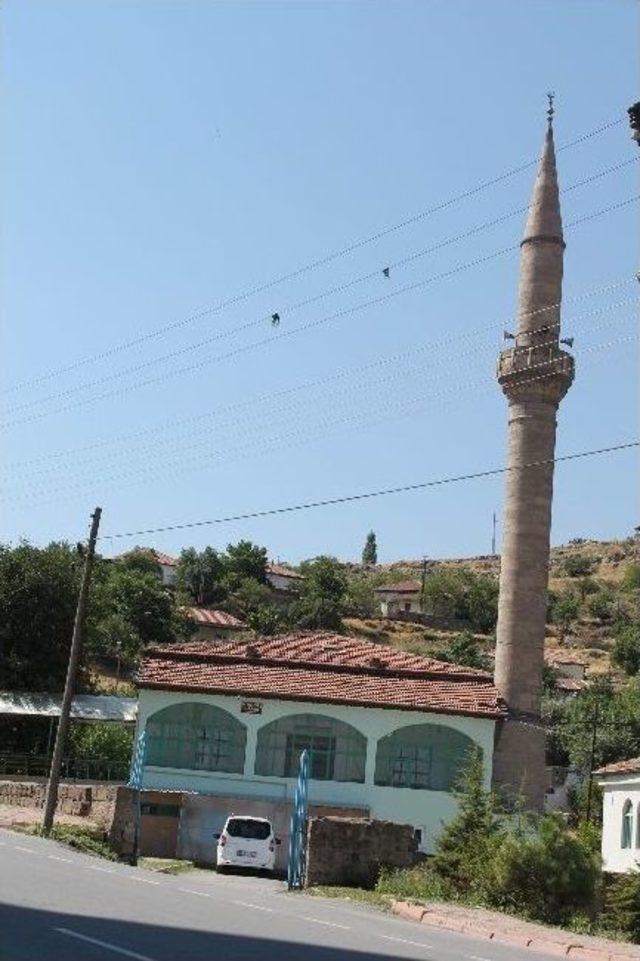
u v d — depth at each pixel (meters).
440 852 30.25
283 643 46.09
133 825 33.19
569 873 25.08
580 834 44.62
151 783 40.66
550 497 49.91
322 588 131.00
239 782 40.38
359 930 17.08
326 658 44.72
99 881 19.62
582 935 20.81
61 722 34.56
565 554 181.50
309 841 28.08
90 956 11.54
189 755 40.91
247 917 16.80
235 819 34.06
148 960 11.59
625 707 79.06
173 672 42.38
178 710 41.38
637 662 114.50
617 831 41.34
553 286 51.38
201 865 37.44
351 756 40.38
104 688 72.75
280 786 40.25
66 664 60.53
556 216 52.06
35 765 52.91
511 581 48.94
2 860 21.81
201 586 120.69
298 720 40.88
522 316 51.44
